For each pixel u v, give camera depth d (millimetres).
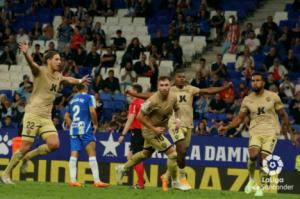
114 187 29109
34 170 35250
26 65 53719
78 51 51781
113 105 45438
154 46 50469
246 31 50781
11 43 55031
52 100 26688
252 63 46812
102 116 44031
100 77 46906
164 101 26281
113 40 53094
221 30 51969
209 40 52406
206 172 33719
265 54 49156
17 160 26844
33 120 26344
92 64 50969
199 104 43000
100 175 34688
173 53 50094
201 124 38688
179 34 52375
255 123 26453
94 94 43000
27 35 56031
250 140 26484
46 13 58844
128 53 50312
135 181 33688
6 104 45156
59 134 35094
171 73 49469
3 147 35656
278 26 52062
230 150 33438
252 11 55281
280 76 46438
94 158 29172
